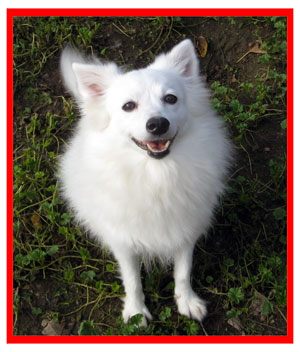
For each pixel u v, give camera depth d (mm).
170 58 846
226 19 1191
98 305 912
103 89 825
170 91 783
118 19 1215
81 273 947
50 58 1185
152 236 834
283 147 1057
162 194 805
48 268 946
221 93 1093
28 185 1033
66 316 908
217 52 1172
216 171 819
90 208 853
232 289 886
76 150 866
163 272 948
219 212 992
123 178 799
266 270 899
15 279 935
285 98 1107
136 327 865
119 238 838
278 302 887
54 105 1130
